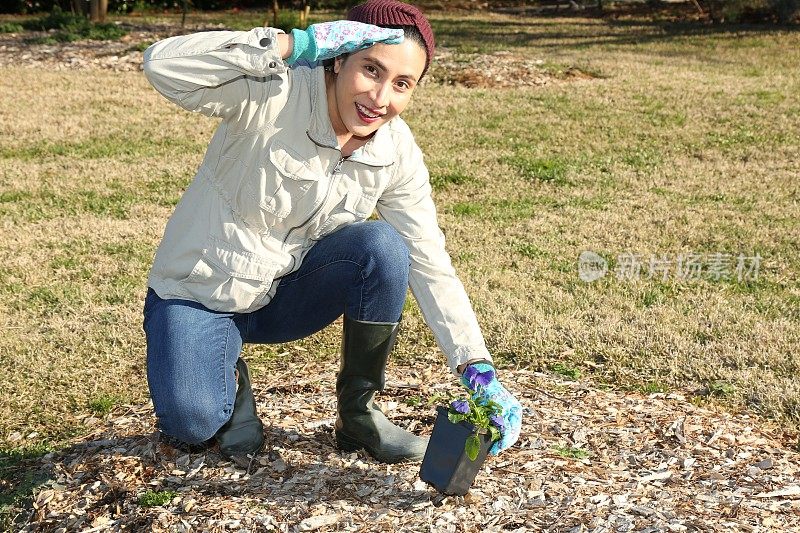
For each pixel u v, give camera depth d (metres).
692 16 23.25
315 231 3.20
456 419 3.03
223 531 3.10
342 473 3.45
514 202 8.46
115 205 8.20
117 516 3.30
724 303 5.97
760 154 10.24
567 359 5.05
